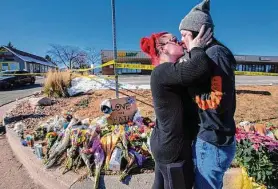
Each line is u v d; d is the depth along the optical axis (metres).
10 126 5.96
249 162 2.72
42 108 7.75
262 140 2.73
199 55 1.53
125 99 4.16
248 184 2.74
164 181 1.78
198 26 1.66
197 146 1.68
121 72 29.12
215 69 1.57
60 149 3.64
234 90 1.68
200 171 1.68
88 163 3.26
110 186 3.02
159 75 1.63
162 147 1.69
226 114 1.63
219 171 1.66
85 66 41.53
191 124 1.70
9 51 44.91
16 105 8.77
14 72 20.67
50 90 10.00
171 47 1.71
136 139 3.51
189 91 1.65
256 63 41.66
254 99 7.43
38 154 3.92
